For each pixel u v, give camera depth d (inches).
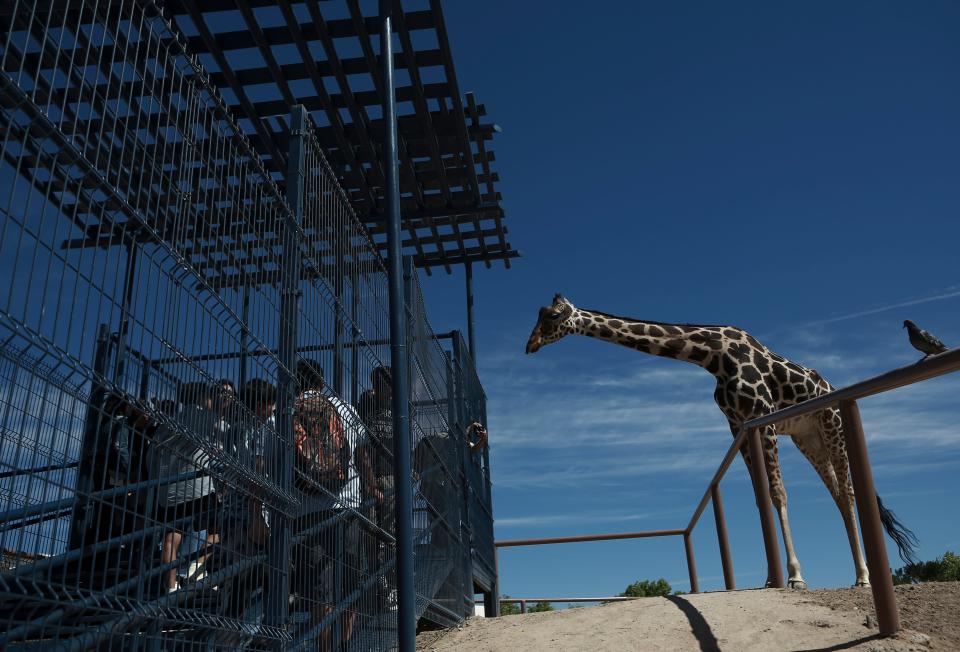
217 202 108.1
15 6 73.5
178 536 98.7
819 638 141.0
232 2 204.4
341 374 157.3
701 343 270.5
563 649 163.5
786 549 201.8
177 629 95.3
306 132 151.6
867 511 134.7
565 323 296.8
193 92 105.5
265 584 118.0
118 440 88.0
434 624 257.6
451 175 280.7
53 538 72.9
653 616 174.4
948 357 104.3
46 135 74.4
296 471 127.2
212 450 100.1
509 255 339.0
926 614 147.4
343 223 168.6
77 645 77.0
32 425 70.4
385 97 182.9
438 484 237.1
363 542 165.8
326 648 138.1
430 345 249.1
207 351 101.5
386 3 190.1
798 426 256.2
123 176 89.6
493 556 343.3
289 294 131.7
